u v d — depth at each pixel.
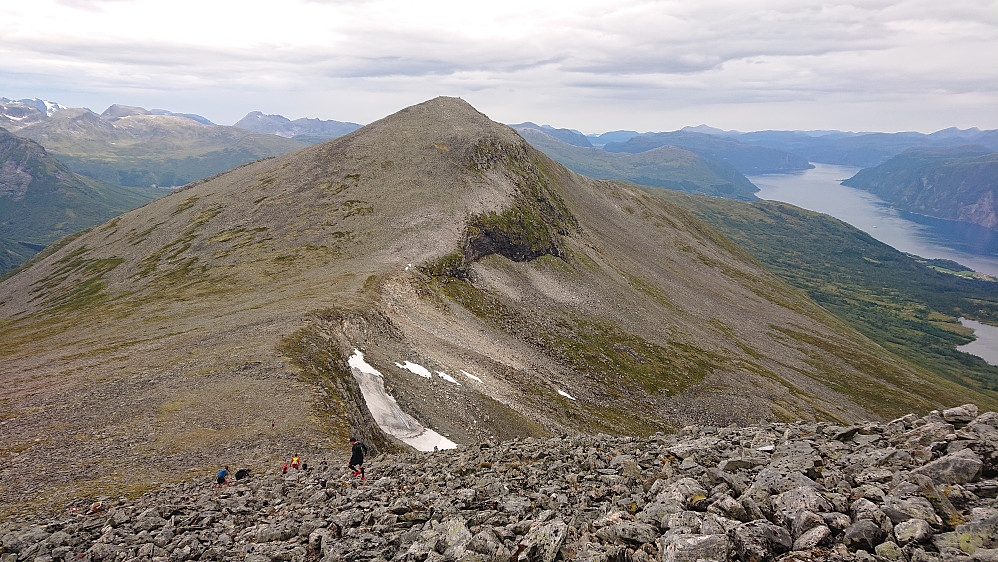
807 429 17.94
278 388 43.91
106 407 39.94
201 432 35.06
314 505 18.77
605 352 120.31
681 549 9.59
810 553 9.53
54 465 29.12
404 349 72.75
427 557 11.62
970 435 13.02
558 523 11.66
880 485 11.81
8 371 56.19
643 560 10.01
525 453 22.09
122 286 127.62
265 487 22.97
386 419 50.41
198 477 27.19
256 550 14.52
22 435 34.34
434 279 112.31
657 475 15.64
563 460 20.03
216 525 17.72
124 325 81.19
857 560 9.08
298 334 58.00
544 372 97.38
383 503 17.50
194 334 63.66
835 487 12.20
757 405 123.38
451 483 18.64
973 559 8.38
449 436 54.00
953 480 11.37
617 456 18.06
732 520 10.66
